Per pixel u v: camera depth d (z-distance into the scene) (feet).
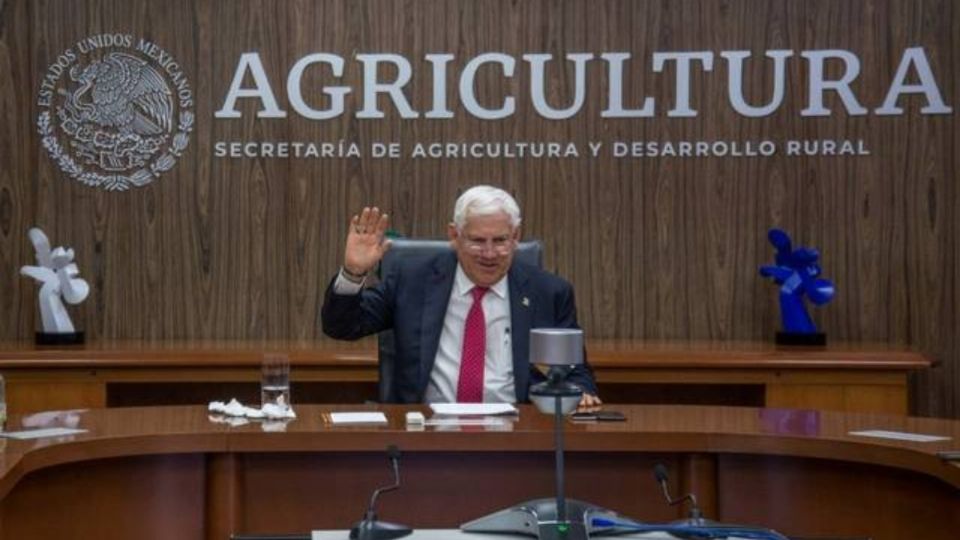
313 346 35.22
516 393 24.88
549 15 37.37
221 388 36.55
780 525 20.44
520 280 25.62
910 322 36.99
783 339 35.45
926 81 36.86
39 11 37.27
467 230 24.88
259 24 37.35
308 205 37.50
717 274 37.29
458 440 20.06
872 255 37.09
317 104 37.42
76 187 37.37
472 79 37.40
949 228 36.86
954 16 36.83
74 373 33.17
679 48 37.27
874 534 19.89
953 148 36.81
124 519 20.04
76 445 19.13
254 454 20.33
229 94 37.40
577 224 37.29
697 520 16.63
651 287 37.24
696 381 33.32
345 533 16.33
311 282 37.35
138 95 37.40
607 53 37.35
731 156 37.22
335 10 37.35
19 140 37.19
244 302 37.52
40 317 36.32
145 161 37.40
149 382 34.42
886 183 37.01
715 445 20.31
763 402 34.30
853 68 36.99
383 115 37.37
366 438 20.03
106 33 37.37
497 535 15.85
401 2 37.29
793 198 37.19
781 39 37.14
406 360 25.23
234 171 37.37
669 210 37.22
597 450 20.25
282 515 20.33
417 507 20.36
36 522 19.30
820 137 37.11
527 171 37.29
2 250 37.11
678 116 37.27
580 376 24.94
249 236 37.45
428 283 25.63
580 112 37.37
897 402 33.17
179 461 20.31
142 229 37.40
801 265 35.35
